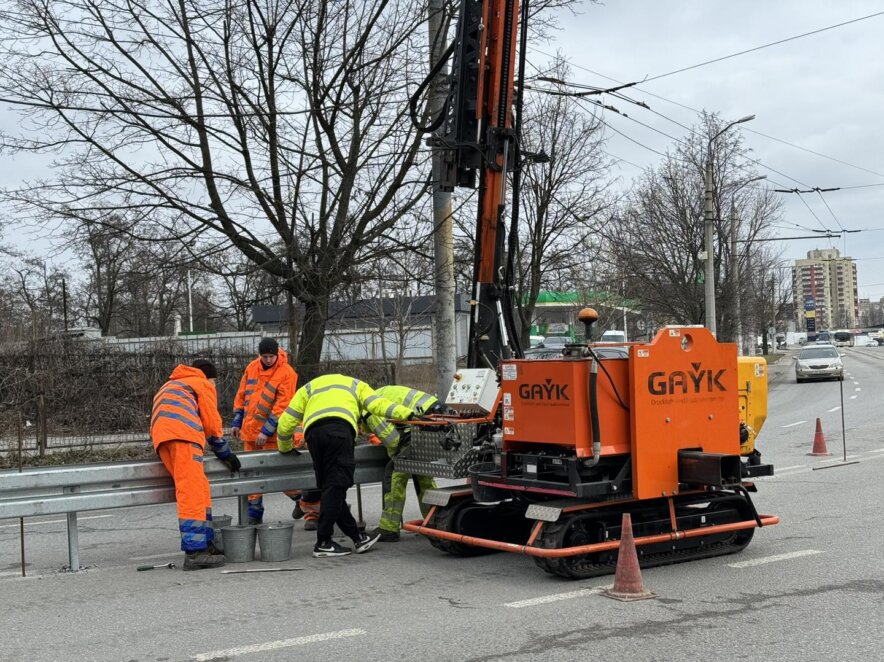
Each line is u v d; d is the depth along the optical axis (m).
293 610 6.23
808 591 6.41
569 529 6.97
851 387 34.47
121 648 5.39
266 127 14.95
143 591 6.93
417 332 33.19
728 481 7.23
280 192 15.68
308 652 5.21
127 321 50.16
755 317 44.28
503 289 8.61
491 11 8.49
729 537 7.82
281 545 8.01
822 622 5.61
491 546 7.18
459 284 21.14
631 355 7.04
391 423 8.46
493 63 8.48
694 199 32.78
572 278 28.30
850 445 16.34
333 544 8.15
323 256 15.90
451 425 7.99
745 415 8.23
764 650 5.07
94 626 5.91
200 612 6.22
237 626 5.83
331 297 17.12
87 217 15.28
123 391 16.77
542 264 26.27
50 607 6.47
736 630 5.48
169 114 14.70
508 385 7.49
